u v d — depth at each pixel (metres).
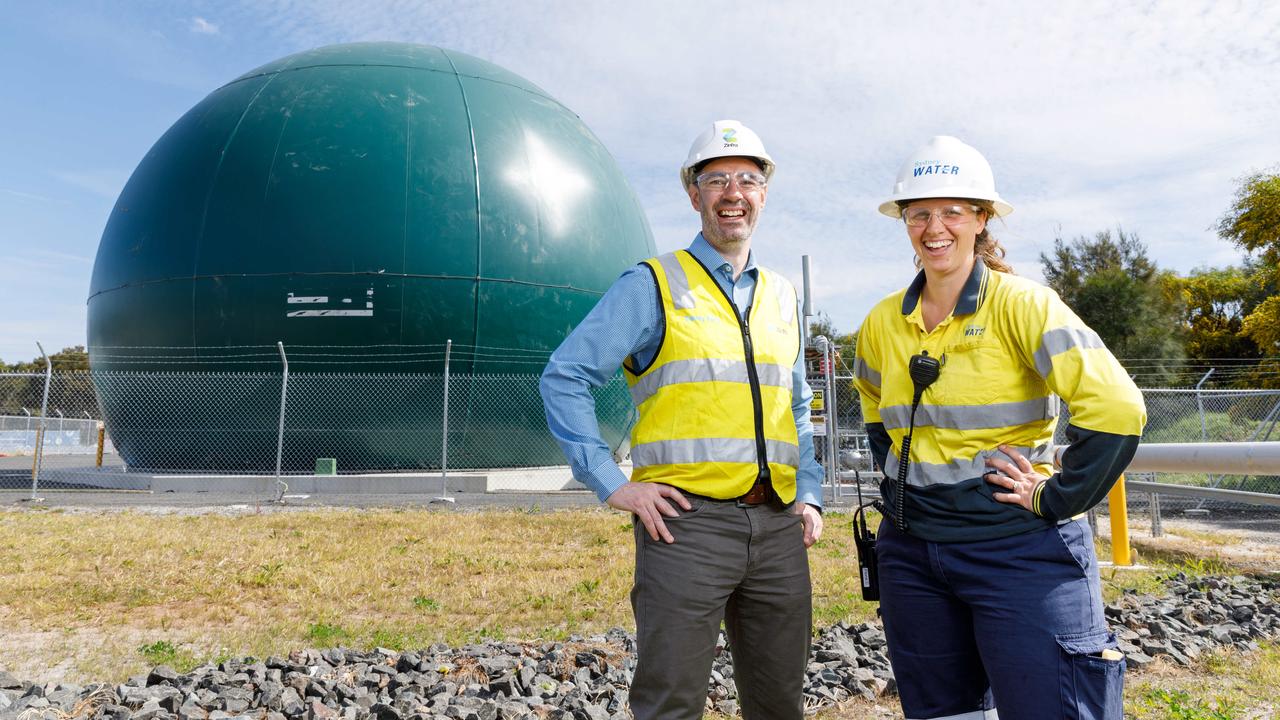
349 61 17.95
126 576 7.68
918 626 2.60
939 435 2.53
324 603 6.89
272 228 15.70
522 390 16.41
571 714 4.03
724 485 2.60
